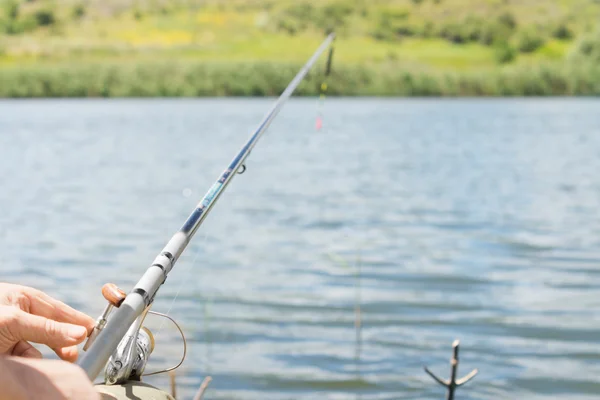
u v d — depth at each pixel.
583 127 50.53
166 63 91.31
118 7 115.06
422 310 12.48
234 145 41.03
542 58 101.38
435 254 16.69
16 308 1.98
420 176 29.89
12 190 26.91
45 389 1.49
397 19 109.75
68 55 101.50
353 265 15.38
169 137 45.19
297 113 62.94
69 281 14.40
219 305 12.26
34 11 110.56
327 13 109.56
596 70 91.19
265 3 114.00
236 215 21.25
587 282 14.36
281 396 9.09
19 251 17.09
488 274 14.91
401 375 9.79
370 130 49.59
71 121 56.50
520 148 39.50
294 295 13.05
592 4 109.94
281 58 102.06
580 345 10.88
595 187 26.91
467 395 9.30
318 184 27.52
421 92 89.25
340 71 89.44
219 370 9.53
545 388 9.52
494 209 22.70
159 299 12.52
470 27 106.44
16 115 62.66
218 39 107.81
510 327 11.68
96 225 20.42
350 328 11.43
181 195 25.66
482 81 90.06
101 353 2.00
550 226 20.06
